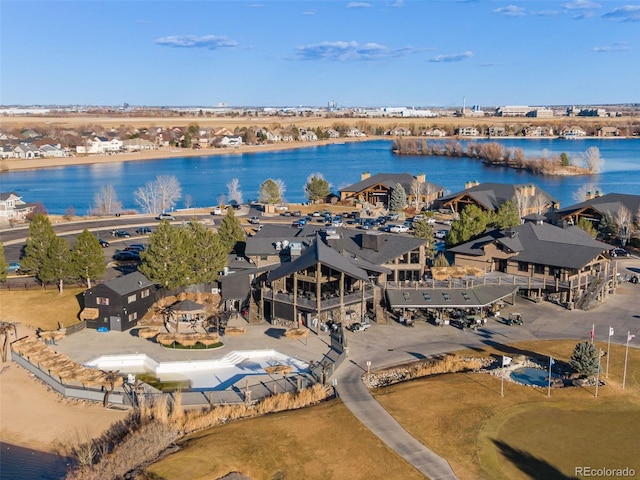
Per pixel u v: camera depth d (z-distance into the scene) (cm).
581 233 10944
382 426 5838
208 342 7706
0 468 5484
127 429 5991
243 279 9294
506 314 9075
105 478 5044
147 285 8981
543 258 9781
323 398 6519
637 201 14488
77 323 8744
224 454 5347
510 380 6838
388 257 9575
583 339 8138
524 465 5256
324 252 8662
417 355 7650
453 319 8850
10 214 15762
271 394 6631
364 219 16175
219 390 6844
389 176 19562
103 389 6750
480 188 17162
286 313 8650
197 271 9250
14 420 6322
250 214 17100
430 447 5516
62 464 5572
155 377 7225
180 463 5188
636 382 6838
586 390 6594
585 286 9612
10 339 8281
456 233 11619
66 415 6406
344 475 5122
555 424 5903
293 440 5584
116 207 18150
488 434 5719
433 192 18700
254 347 7912
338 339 8125
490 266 10425
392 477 5094
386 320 8794
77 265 9625
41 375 7206
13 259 11844
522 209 15900
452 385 6675
